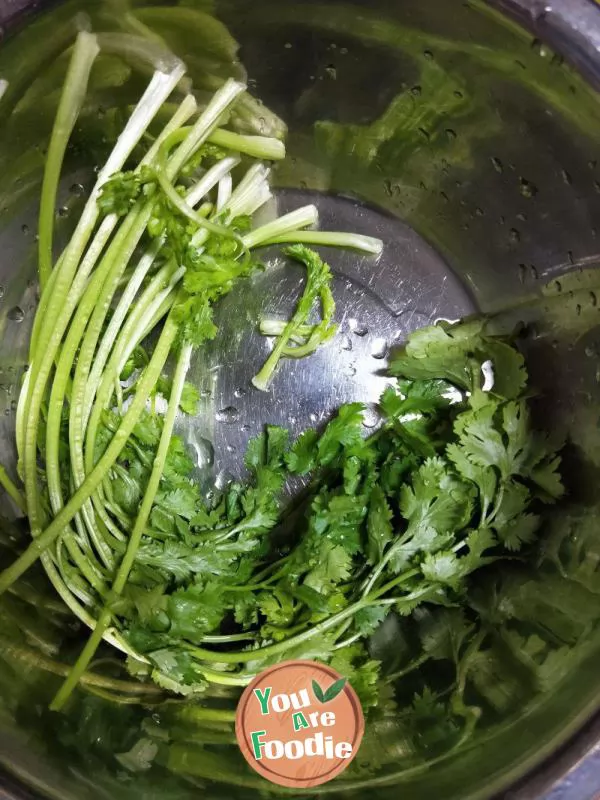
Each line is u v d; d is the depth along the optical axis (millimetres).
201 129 200
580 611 167
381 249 253
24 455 198
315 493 227
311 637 189
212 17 169
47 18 147
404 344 249
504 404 207
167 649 183
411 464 210
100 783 149
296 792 163
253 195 235
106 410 212
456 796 133
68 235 222
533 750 135
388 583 193
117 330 208
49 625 197
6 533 203
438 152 219
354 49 187
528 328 228
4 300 215
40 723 163
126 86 196
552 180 187
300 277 250
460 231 242
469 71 173
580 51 134
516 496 198
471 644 196
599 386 190
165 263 218
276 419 242
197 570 196
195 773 167
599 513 182
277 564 206
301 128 227
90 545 209
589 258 186
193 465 229
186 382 241
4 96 161
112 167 198
